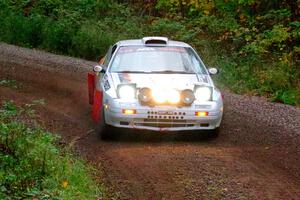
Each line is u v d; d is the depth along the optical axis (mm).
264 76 27328
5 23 43781
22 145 13242
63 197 11062
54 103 22000
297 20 33875
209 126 16406
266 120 20078
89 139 16750
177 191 12422
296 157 15234
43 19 42312
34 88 25000
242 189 12539
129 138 16969
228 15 35062
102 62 20125
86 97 23422
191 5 37250
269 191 12461
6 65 31266
